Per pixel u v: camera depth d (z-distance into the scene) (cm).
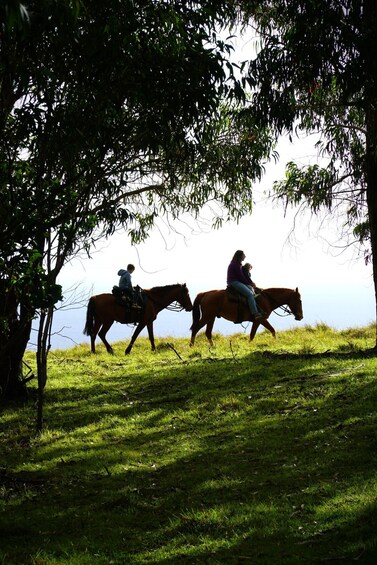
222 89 788
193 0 825
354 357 1552
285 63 1144
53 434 1180
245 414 1188
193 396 1358
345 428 1012
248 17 1440
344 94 1098
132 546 683
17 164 832
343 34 1062
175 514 762
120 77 769
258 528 682
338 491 757
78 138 801
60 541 710
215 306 2086
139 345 2227
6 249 808
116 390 1482
